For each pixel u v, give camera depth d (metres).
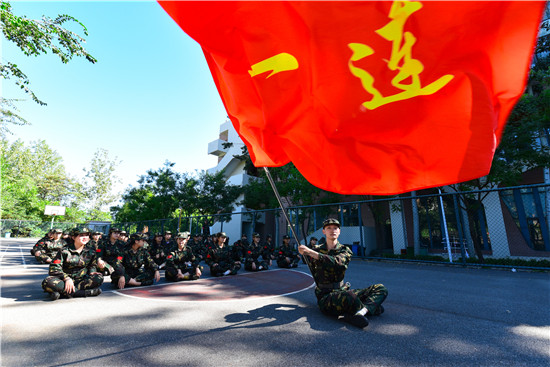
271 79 1.13
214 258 7.85
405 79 0.97
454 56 0.89
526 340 2.96
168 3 1.01
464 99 0.96
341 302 3.47
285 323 3.50
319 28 0.97
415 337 3.03
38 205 38.53
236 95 1.28
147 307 4.25
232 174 27.50
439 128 1.03
